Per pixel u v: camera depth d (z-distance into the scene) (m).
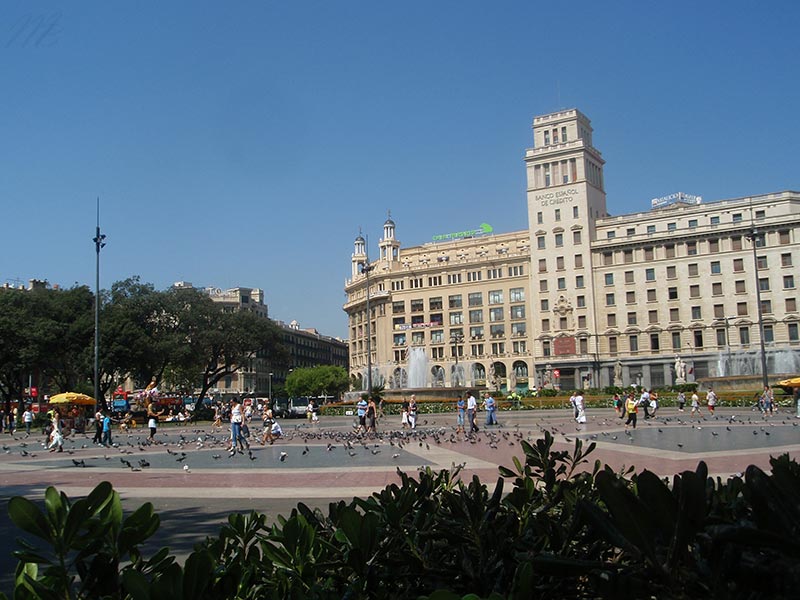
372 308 134.62
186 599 2.47
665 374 95.12
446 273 124.12
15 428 57.97
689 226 97.12
